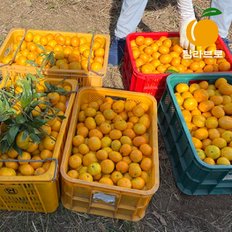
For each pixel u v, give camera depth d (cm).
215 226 221
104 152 203
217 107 236
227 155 212
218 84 260
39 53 269
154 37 310
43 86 230
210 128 230
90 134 217
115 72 327
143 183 194
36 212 215
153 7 423
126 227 212
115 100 248
